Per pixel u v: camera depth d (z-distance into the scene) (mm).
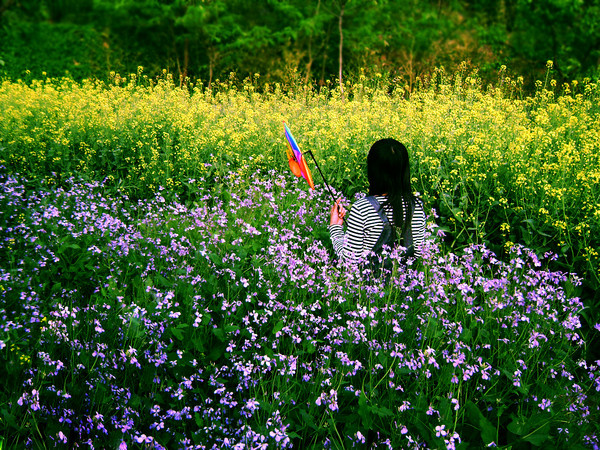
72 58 17641
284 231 4309
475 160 5773
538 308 3221
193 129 7367
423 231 3721
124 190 6262
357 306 3025
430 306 3152
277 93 11008
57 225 4406
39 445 2414
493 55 14703
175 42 16891
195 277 3453
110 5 17578
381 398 2812
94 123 7402
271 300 3215
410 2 16750
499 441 2820
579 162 5746
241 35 16672
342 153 6371
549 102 9117
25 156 6684
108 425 2625
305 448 2668
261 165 6559
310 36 15930
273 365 2941
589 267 4090
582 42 14688
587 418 2770
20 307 3246
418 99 9875
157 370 2926
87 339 2967
